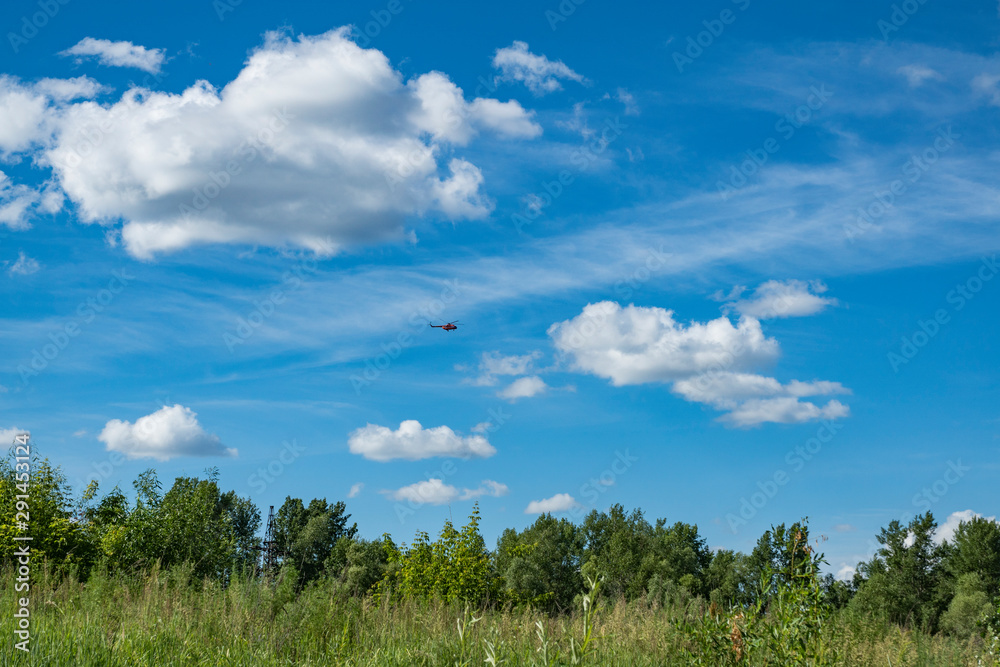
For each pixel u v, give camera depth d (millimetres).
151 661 7043
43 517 15461
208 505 17875
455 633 8992
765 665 5965
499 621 9859
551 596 20094
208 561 16453
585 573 5195
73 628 7434
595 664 7473
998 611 9047
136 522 16328
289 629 9562
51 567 13625
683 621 6930
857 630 8992
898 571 49031
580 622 5285
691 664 6578
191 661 7438
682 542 69938
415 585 18031
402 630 10211
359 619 10648
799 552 6359
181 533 16688
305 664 8258
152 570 12797
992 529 46656
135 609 9477
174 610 9516
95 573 12570
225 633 8906
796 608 6047
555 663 5074
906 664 8773
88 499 17438
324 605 10484
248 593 10641
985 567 46500
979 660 8859
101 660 6598
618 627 9516
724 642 6332
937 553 49500
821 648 6164
